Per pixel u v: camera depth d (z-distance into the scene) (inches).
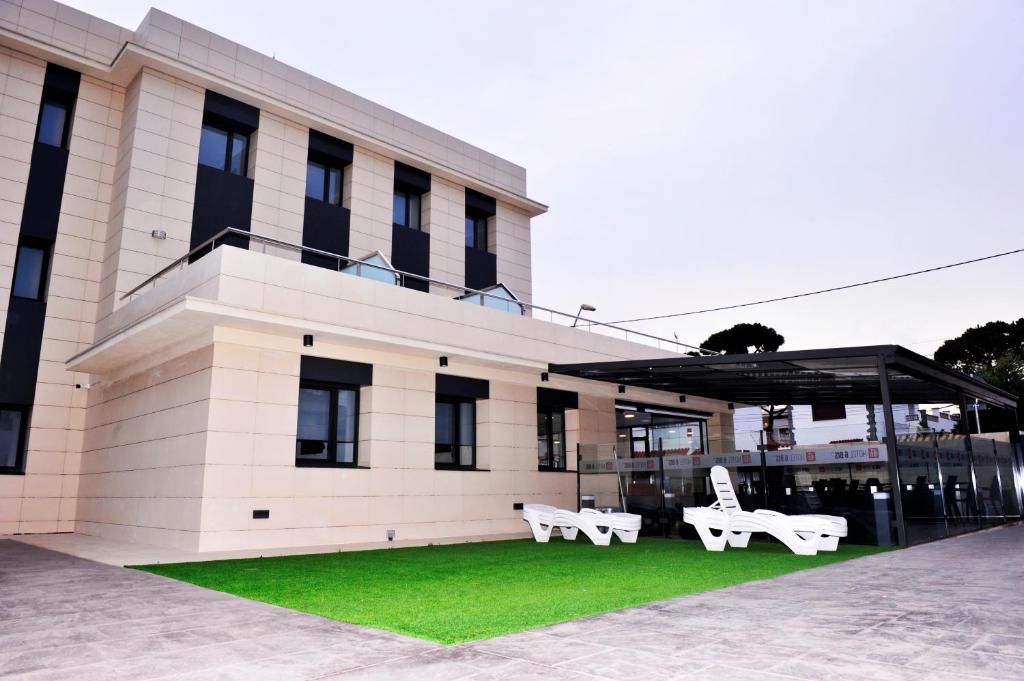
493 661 162.4
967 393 680.4
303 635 196.7
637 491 636.1
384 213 850.8
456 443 663.8
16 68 662.5
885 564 362.6
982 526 618.2
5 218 638.5
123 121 711.1
